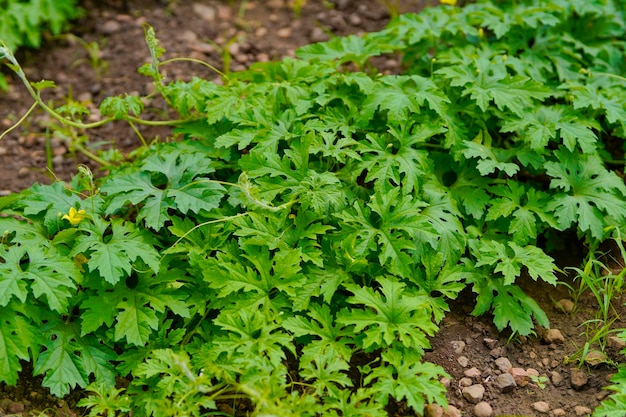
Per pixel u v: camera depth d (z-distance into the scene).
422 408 1.25
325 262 1.36
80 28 1.75
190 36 1.74
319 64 1.50
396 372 1.29
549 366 1.35
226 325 1.29
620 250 1.44
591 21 1.62
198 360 1.30
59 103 1.66
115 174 1.45
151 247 1.34
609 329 1.37
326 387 1.28
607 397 1.31
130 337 1.30
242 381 1.25
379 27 1.76
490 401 1.32
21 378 1.33
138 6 1.79
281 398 1.26
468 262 1.38
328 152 1.39
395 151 1.43
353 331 1.31
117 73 1.69
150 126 1.62
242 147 1.41
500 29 1.55
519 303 1.40
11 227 1.34
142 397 1.29
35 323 1.32
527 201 1.42
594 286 1.41
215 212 1.38
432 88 1.45
